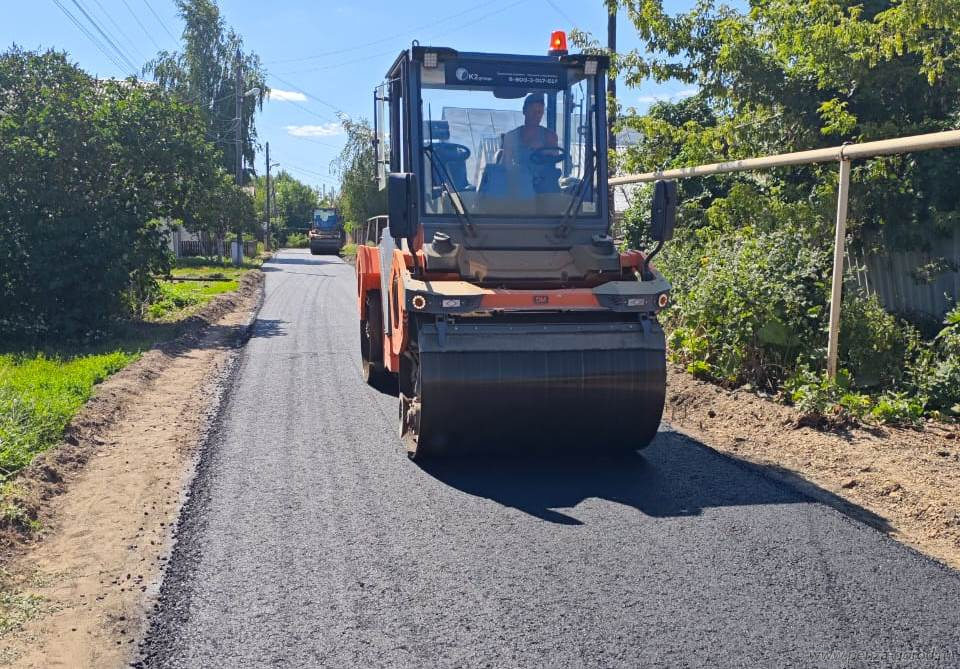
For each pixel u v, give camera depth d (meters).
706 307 9.79
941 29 10.10
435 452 6.84
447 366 6.48
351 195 51.00
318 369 11.30
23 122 13.95
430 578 4.79
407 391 7.64
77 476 6.75
